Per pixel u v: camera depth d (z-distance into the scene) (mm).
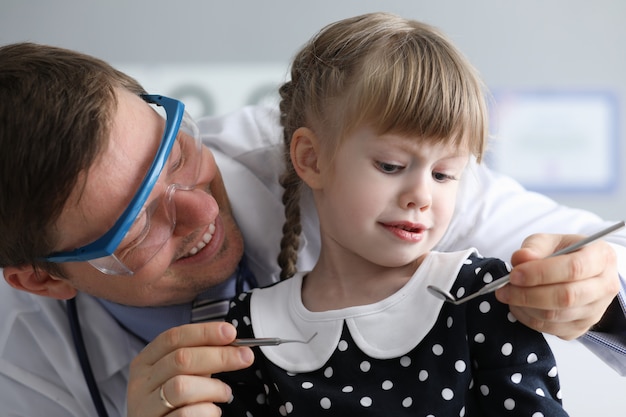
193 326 957
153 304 1192
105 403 1305
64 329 1297
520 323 927
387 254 983
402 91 972
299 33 3066
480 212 1328
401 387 937
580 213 1366
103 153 946
